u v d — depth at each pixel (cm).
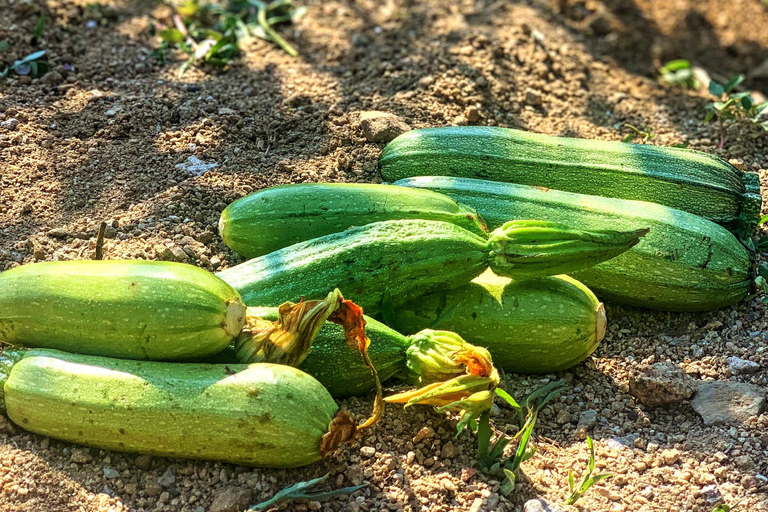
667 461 70
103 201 83
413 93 100
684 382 73
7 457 65
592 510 66
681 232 77
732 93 121
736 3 143
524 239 71
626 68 121
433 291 73
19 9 106
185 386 63
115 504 64
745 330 80
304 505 64
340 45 114
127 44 109
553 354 73
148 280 64
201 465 66
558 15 126
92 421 63
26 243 78
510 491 66
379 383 66
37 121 92
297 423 62
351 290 70
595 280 78
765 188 92
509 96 104
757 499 67
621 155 83
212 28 117
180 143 90
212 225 81
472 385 66
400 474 67
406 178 83
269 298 70
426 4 124
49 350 65
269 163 89
